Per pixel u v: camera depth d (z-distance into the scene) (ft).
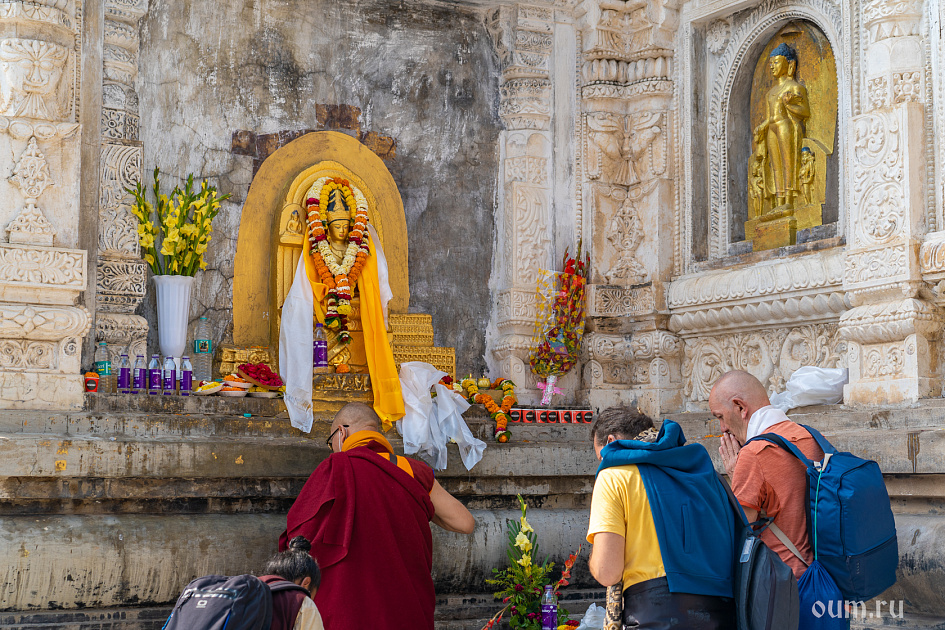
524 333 25.64
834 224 21.85
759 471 11.00
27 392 17.95
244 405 19.98
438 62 25.89
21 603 15.39
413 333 23.82
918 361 18.81
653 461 9.98
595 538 9.88
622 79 26.48
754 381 12.16
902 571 16.19
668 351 25.04
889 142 19.62
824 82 22.86
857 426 18.97
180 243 20.98
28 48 18.51
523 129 26.27
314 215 22.12
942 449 16.08
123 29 21.02
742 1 24.08
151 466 16.90
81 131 19.76
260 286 22.71
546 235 26.13
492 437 22.02
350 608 13.30
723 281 23.56
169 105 22.17
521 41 26.40
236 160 22.89
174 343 20.71
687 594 9.60
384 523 13.82
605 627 10.00
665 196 25.67
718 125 25.31
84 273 18.69
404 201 25.08
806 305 21.61
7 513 16.20
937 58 19.20
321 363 21.31
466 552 19.01
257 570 17.20
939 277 18.56
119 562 16.05
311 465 18.44
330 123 24.23
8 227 18.29
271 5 23.70
